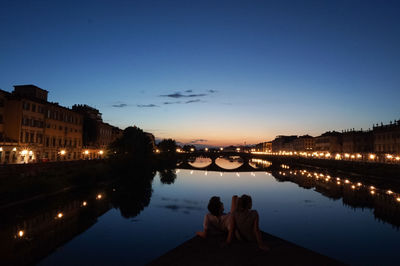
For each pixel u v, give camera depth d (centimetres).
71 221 3153
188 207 4056
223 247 697
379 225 3203
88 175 5306
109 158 7788
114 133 11225
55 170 4916
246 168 12538
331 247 2512
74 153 7750
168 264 603
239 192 5609
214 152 15412
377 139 10612
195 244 721
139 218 3394
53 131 6969
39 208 3541
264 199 4816
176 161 15700
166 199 4653
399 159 8750
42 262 2117
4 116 5744
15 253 2252
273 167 12950
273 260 623
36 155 6147
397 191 5538
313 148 18938
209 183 6969
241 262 612
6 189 3438
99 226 3034
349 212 3825
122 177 7081
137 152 8975
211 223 799
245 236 733
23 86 6838
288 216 3612
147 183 6494
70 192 4597
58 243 2503
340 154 13425
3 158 5134
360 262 2188
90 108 9369
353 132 13250
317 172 9938
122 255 2289
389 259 2242
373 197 4950
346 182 6994
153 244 2544
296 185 6638
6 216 3155
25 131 5922
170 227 3059
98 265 2091
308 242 2647
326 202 4547
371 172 7400
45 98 7381
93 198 4372
